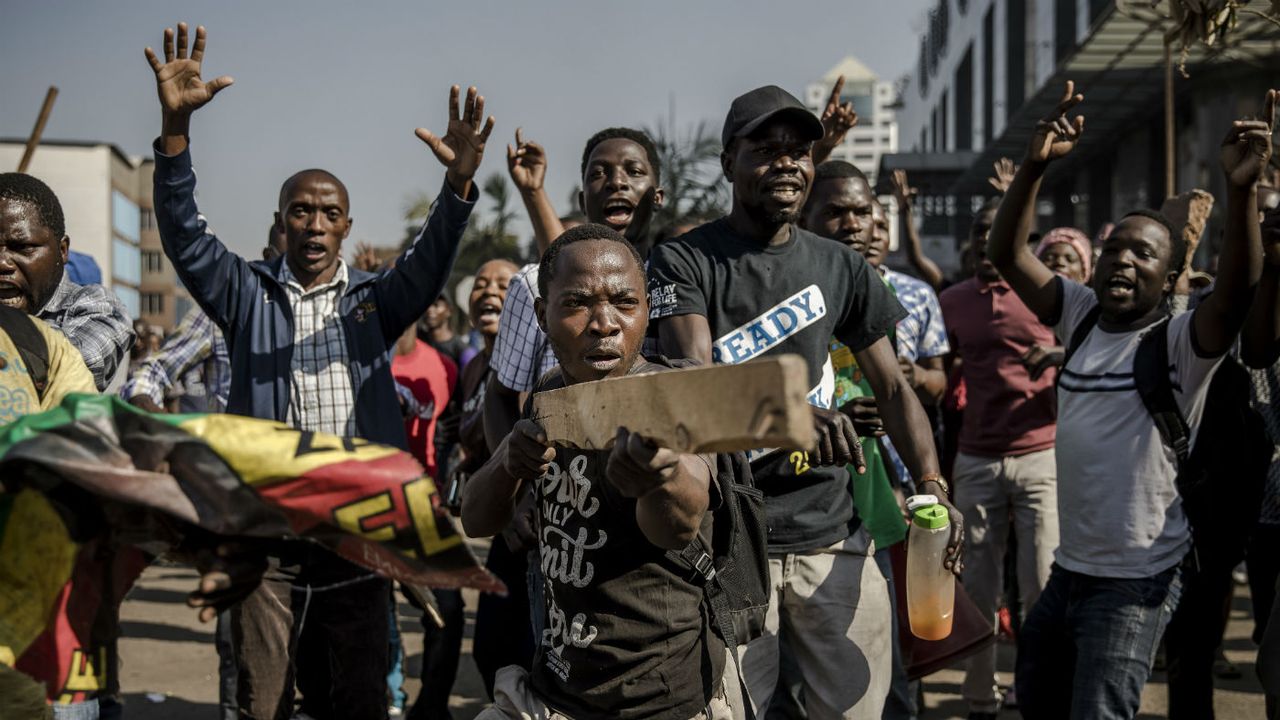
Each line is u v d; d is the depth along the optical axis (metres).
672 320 3.38
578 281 2.35
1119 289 3.67
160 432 1.90
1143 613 3.54
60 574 2.04
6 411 2.51
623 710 2.43
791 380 1.43
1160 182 26.28
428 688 4.78
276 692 3.44
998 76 38.53
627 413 1.79
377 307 4.08
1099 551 3.65
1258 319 3.62
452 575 1.97
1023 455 5.49
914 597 3.44
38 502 2.02
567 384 2.49
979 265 5.79
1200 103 20.06
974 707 5.07
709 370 1.56
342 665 3.64
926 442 3.52
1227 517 3.59
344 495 1.94
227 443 1.92
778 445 1.47
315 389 3.92
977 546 5.58
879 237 5.19
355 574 3.60
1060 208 37.06
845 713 3.45
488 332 5.69
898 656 3.74
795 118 3.40
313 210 3.97
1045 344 5.50
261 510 1.95
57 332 2.78
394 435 4.01
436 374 6.11
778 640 3.51
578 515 2.45
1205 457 3.58
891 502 3.73
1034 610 3.87
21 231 3.21
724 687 2.57
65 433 1.87
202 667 6.40
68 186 32.75
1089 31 19.19
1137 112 25.53
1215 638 3.71
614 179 4.30
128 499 1.88
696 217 6.47
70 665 2.06
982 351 5.64
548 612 2.59
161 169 3.64
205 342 4.94
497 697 2.65
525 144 4.32
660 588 2.44
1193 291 5.42
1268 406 4.65
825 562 3.45
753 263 3.46
